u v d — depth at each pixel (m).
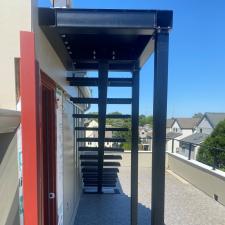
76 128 5.27
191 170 7.98
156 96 2.62
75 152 5.69
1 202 1.69
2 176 1.72
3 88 1.97
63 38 3.12
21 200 1.90
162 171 2.67
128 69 4.31
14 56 1.98
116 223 5.05
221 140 19.78
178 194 6.91
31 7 2.03
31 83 1.36
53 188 3.23
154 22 2.56
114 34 2.83
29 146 1.37
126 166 10.95
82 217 5.36
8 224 1.77
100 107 4.03
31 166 1.38
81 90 7.60
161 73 2.61
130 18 2.53
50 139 3.20
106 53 3.88
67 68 4.16
